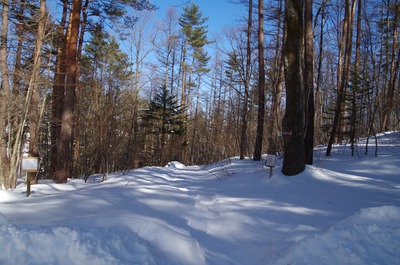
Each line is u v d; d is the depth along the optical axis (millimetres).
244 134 14172
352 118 12625
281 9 15125
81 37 14625
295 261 3211
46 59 10961
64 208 4820
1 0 8516
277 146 11812
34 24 9383
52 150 13906
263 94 12688
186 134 26531
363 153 11836
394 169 8852
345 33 15898
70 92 10633
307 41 9562
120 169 16453
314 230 4316
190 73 33406
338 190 6805
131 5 13312
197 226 4914
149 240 3514
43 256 2652
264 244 4160
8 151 8648
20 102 9016
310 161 9445
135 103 17516
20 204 4988
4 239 2691
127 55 21422
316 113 20141
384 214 4066
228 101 29891
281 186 7605
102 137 12734
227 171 10789
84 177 11844
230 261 3686
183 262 3283
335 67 24016
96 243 2918
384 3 18844
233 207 5957
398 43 17594
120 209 4996
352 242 3287
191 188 8711
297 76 8047
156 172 12477
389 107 17375
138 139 20641
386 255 3064
